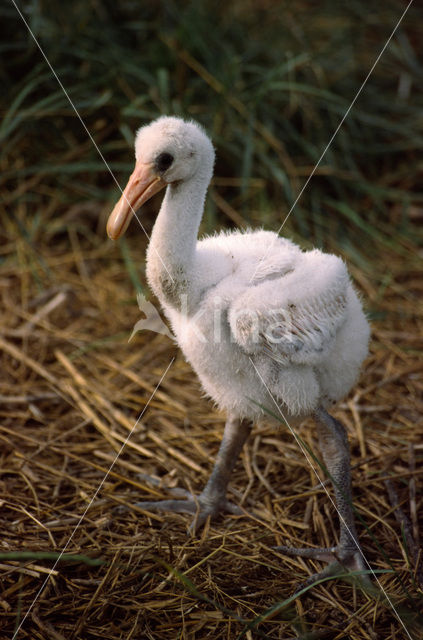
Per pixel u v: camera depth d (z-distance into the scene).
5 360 5.98
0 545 4.14
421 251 7.57
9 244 7.27
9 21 7.95
